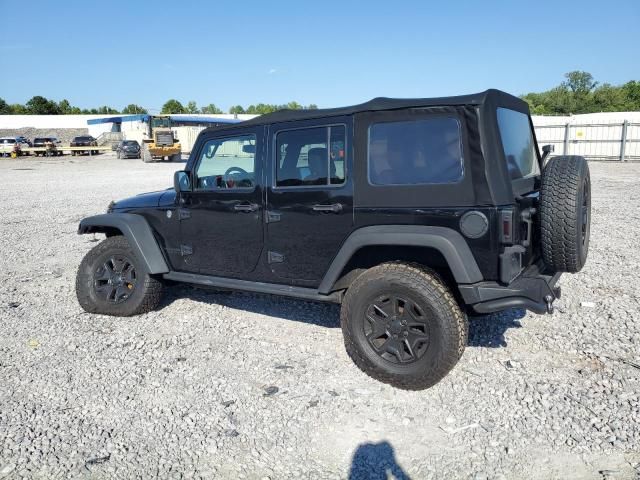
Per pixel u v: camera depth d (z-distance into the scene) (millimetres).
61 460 3109
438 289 3645
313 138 4172
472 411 3533
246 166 4570
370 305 3889
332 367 4223
